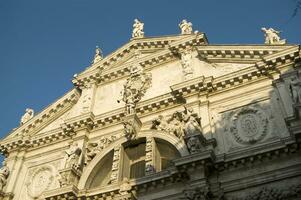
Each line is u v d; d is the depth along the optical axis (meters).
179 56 28.84
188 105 24.70
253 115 22.75
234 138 22.38
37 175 28.73
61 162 28.50
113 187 23.44
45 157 29.61
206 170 20.66
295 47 23.12
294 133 18.84
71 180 24.80
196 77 25.19
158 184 22.19
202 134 22.48
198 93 24.95
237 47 25.94
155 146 25.19
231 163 20.67
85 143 27.53
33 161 29.89
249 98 23.56
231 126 22.94
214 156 20.86
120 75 31.03
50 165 28.83
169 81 27.94
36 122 31.91
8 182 28.77
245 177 20.11
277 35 26.23
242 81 24.38
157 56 29.45
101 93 30.89
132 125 25.38
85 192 24.16
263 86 23.56
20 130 31.80
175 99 25.86
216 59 26.88
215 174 20.91
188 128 22.53
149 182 22.23
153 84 28.50
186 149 23.11
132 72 29.38
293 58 23.16
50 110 32.03
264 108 22.64
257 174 19.91
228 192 20.17
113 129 27.66
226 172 20.83
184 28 30.38
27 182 28.59
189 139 21.98
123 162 25.88
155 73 29.16
